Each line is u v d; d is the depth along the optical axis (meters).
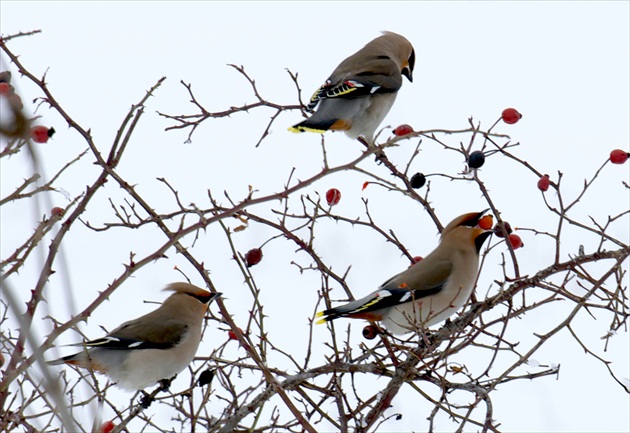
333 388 8.51
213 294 10.16
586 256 8.38
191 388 8.22
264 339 8.46
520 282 8.62
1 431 6.25
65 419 2.97
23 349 6.50
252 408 8.27
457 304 10.40
